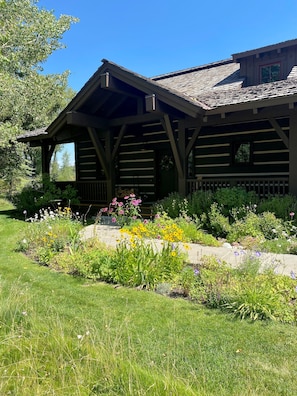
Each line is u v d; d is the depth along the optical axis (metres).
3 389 2.14
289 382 2.23
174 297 3.88
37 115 17.81
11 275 4.75
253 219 6.64
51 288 4.20
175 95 7.81
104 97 10.02
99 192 11.43
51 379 2.24
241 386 2.18
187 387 2.09
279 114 7.30
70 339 2.71
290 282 3.76
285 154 9.73
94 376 2.25
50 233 6.13
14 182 18.83
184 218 7.54
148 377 2.21
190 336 2.88
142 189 12.90
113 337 2.81
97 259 4.78
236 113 7.88
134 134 12.35
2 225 9.30
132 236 5.02
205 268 4.43
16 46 13.51
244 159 10.55
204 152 11.31
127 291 4.09
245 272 4.07
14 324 2.89
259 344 2.74
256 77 11.09
